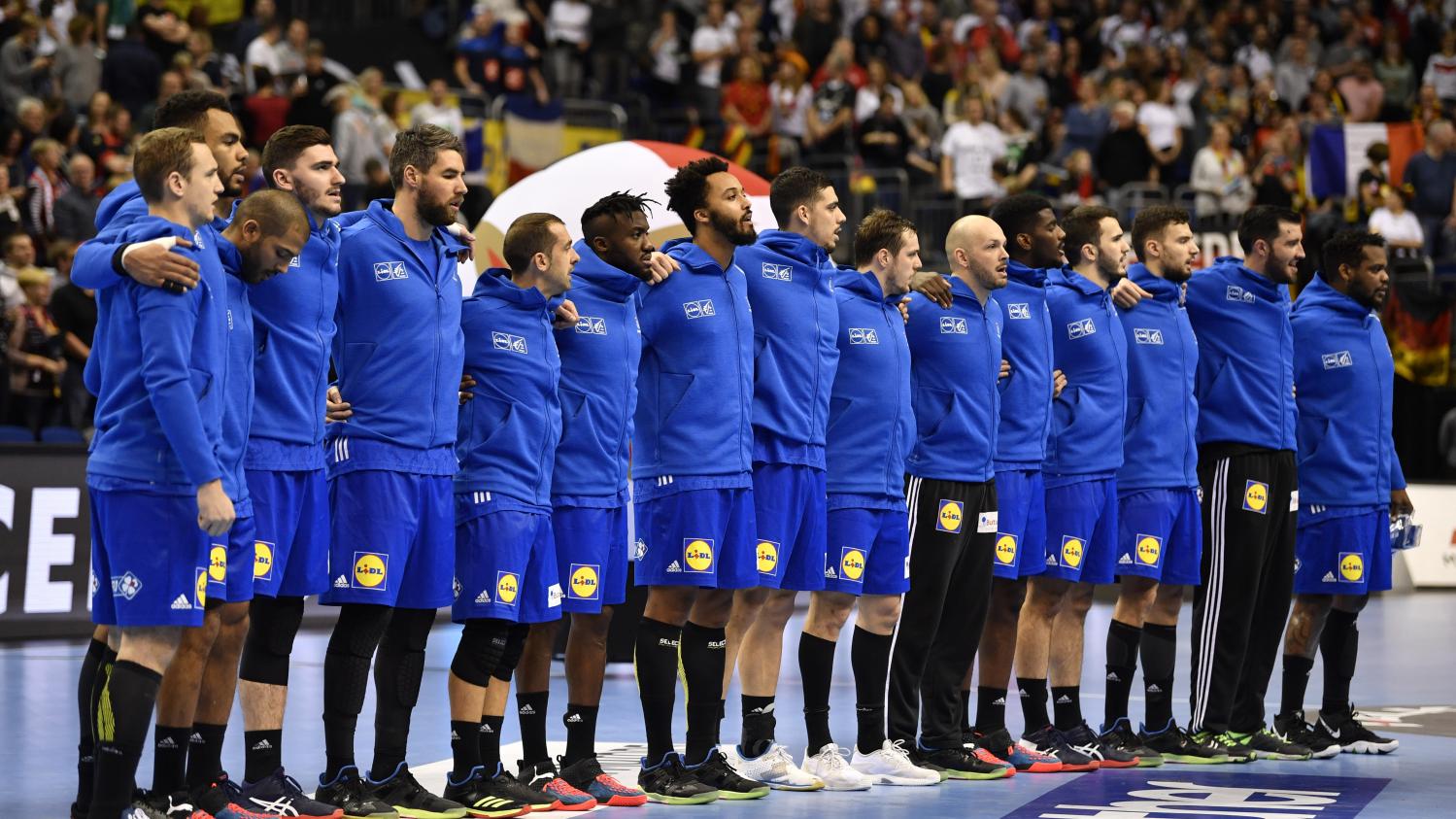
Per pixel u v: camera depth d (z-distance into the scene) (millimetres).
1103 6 30578
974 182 25125
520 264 8125
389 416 7586
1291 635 10781
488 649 7887
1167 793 8844
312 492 7469
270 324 7293
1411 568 22672
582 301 8375
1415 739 11070
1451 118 28094
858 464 9141
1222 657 10250
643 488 8648
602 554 8352
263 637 7422
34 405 16688
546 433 8039
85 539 15602
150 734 10188
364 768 9312
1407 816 8148
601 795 8312
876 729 9258
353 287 7664
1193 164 26484
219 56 24391
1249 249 10461
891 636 9320
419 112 24047
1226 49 30188
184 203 6734
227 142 7324
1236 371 10367
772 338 8859
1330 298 10930
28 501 15242
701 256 8711
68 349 16969
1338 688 10672
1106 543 10023
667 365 8617
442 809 7645
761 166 26062
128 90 22734
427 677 13320
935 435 9453
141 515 6586
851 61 27531
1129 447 10117
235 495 6961
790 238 9023
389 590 7523
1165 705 10211
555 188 14430
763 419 8820
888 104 25719
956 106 26984
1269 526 10297
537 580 8016
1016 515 9727
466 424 8000
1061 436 9953
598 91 28656
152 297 6500
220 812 7184
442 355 7719
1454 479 23203
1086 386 9992
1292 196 25281
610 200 8461
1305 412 10836
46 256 19219
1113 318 10094
